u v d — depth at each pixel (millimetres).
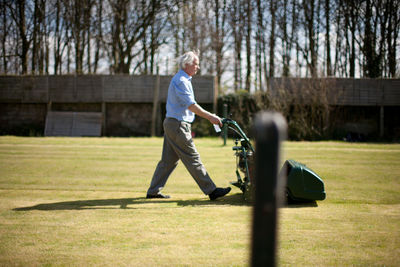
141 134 16969
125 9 21469
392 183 4758
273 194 406
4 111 17156
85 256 2105
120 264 1982
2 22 21750
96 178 5281
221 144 11391
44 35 22562
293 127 14172
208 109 16031
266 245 422
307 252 2146
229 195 4133
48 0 21641
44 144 11180
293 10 23109
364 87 15188
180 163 6836
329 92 14742
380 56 20828
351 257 2064
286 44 24078
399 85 15242
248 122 14922
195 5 24422
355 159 7344
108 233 2568
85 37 23266
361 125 15539
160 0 21375
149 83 16516
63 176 5426
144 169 6160
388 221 2889
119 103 16969
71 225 2785
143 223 2840
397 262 1989
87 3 21125
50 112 16781
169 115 3744
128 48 22281
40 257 2092
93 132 16688
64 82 16859
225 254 2127
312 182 3572
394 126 15750
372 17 21156
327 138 14258
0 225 2791
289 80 14789
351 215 3107
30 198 3922
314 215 3104
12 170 5977
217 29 25297
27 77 16906
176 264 1974
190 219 2965
